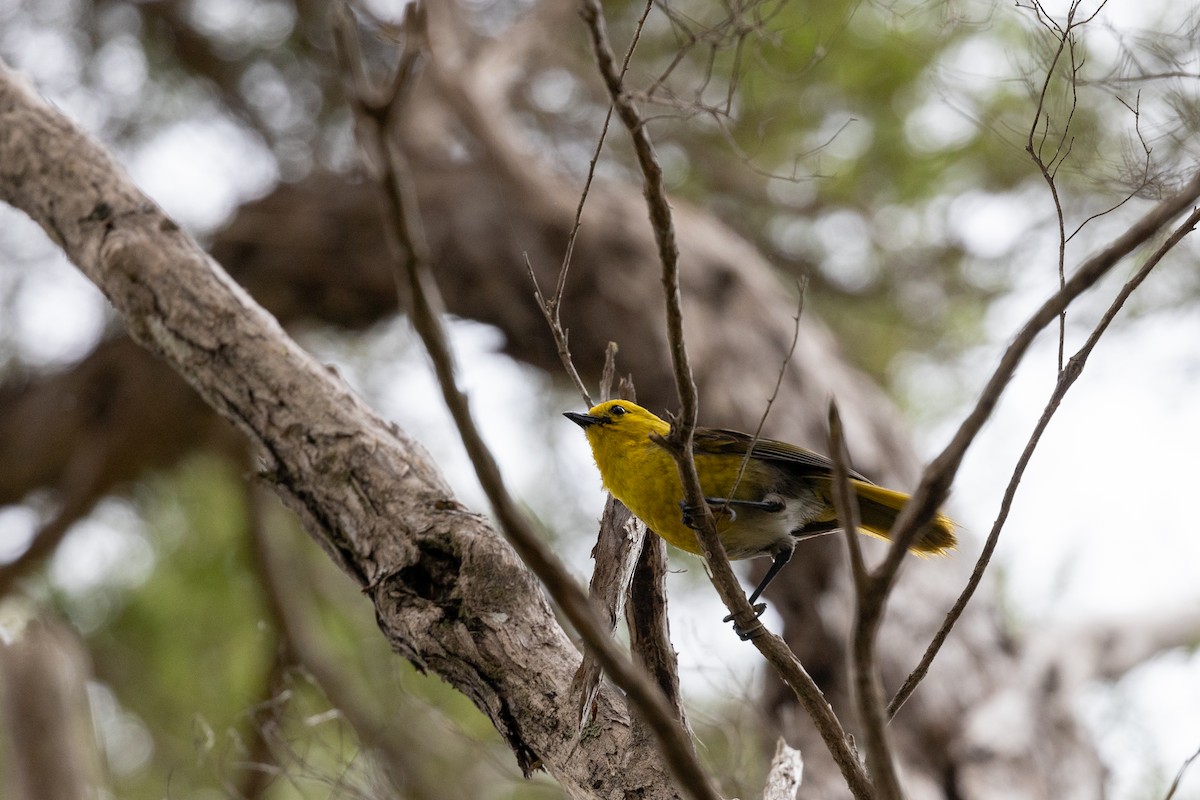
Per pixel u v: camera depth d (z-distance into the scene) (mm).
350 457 6227
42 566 14461
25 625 9586
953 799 11133
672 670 5535
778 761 5867
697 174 15906
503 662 5527
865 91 13617
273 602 13656
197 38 15547
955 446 3852
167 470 15141
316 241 14664
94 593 14539
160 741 13617
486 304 14438
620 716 5391
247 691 12680
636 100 4570
